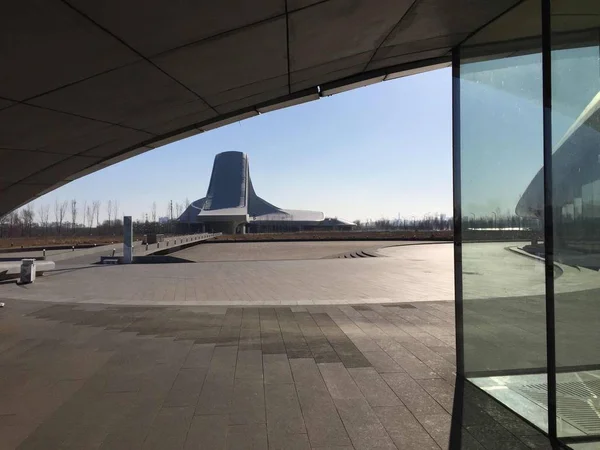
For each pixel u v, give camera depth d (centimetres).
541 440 325
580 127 335
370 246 4162
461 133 475
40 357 553
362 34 460
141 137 709
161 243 3634
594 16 332
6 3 324
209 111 654
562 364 347
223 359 538
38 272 1633
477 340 436
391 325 721
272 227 11625
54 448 322
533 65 363
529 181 372
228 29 411
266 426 354
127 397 419
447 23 428
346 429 347
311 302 963
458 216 465
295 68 546
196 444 326
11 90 474
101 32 382
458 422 357
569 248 337
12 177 805
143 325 735
